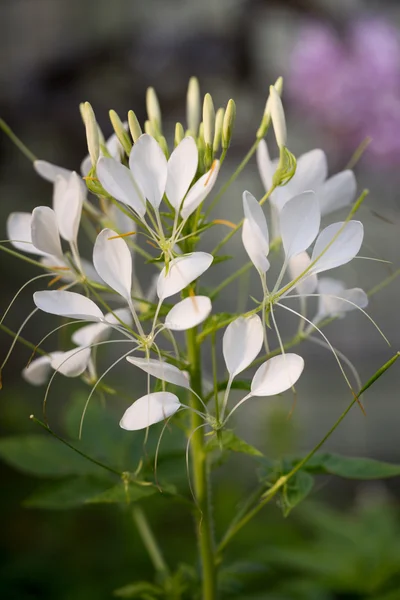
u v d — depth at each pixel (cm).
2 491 86
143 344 45
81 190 48
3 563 78
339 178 51
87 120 47
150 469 54
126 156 50
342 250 45
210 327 48
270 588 68
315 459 50
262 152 49
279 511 84
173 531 82
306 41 103
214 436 48
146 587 54
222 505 83
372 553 67
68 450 55
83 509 82
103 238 45
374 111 100
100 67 102
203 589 51
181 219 48
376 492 91
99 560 76
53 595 71
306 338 50
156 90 103
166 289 44
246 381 47
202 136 49
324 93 101
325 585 65
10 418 93
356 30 102
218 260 48
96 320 45
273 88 47
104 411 56
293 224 45
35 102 101
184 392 50
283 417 89
